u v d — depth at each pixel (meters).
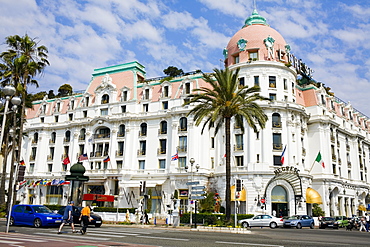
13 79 49.59
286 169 52.53
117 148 66.56
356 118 84.06
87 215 24.55
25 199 72.88
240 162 57.50
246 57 61.56
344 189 68.06
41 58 51.56
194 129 59.69
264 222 44.78
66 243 18.06
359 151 78.00
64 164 68.25
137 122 66.50
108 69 74.12
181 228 36.53
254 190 53.41
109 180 64.00
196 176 57.28
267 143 56.88
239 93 40.31
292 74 63.69
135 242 19.78
